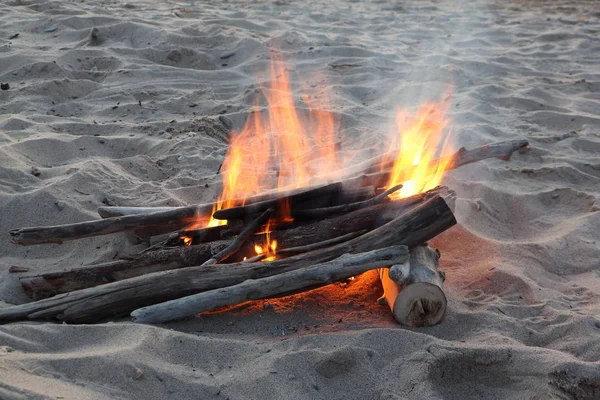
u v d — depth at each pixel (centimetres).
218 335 180
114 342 172
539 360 175
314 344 176
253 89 331
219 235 200
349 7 557
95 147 269
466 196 252
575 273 218
